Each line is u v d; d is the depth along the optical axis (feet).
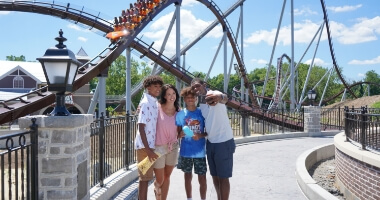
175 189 27.20
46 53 16.62
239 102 103.71
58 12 88.58
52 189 16.25
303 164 33.60
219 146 19.34
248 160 42.11
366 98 179.22
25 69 168.04
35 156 15.30
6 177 39.06
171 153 19.83
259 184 29.50
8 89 165.48
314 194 23.61
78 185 17.49
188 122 19.81
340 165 31.86
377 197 23.09
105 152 28.04
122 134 30.55
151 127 18.44
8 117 48.19
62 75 16.47
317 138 69.26
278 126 87.97
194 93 19.90
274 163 39.99
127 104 74.74
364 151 26.23
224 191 19.49
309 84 316.81
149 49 86.33
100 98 66.90
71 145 16.37
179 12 90.22
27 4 88.48
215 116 19.39
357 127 29.68
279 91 151.33
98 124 26.14
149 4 83.71
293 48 127.65
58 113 16.79
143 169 18.26
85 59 157.17
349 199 28.55
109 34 73.82
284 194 26.27
